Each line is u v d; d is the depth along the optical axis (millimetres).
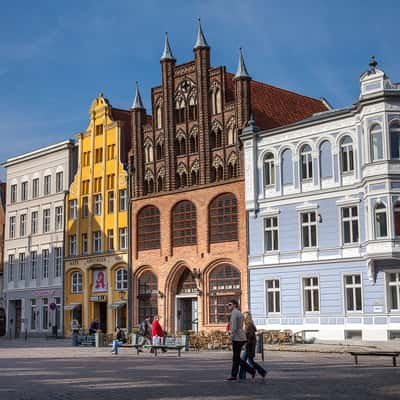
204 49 60156
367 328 47594
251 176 55406
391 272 46781
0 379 23953
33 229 79188
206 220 58594
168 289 61281
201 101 59844
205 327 57875
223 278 57375
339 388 19734
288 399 17266
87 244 71438
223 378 23562
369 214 47031
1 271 84000
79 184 73062
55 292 74438
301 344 48000
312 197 51750
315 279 51250
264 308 53625
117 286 67500
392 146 47000
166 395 18406
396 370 26438
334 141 50875
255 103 61250
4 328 80875
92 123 72312
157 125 63750
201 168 59375
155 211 63125
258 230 54812
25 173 81125
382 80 47219
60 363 32594
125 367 29406
